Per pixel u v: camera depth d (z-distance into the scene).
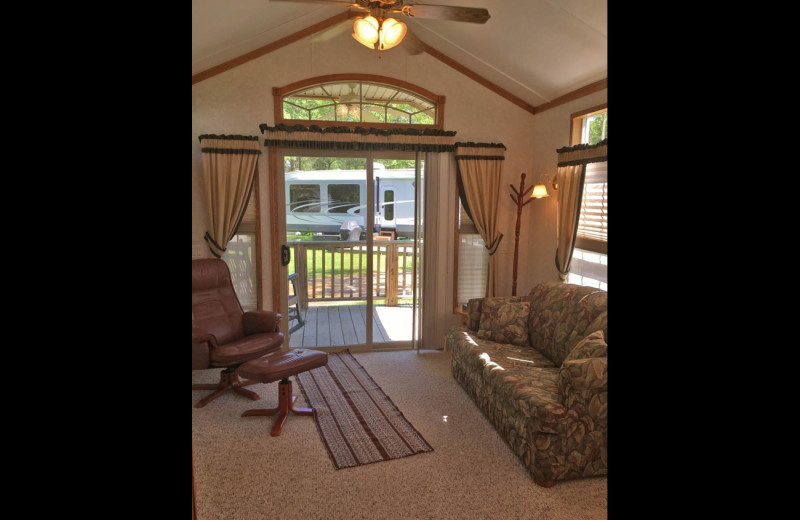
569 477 2.32
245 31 3.60
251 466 2.47
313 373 3.94
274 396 3.44
